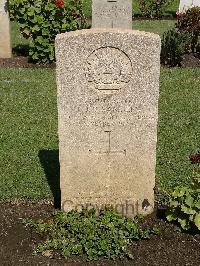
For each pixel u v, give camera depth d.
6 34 4.31
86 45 1.71
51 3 4.02
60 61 1.72
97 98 1.78
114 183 1.93
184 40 4.31
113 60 1.73
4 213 2.02
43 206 2.07
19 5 4.04
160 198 2.10
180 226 1.92
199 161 2.41
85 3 6.39
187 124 2.91
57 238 1.84
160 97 3.36
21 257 1.78
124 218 1.93
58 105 1.79
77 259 1.76
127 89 1.78
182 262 1.76
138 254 1.79
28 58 4.36
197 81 3.72
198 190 1.83
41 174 2.31
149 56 1.73
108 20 4.21
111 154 1.87
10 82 3.65
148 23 5.84
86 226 1.85
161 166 2.39
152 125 1.83
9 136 2.73
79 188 1.93
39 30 4.05
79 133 1.83
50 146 2.61
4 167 2.39
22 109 3.14
